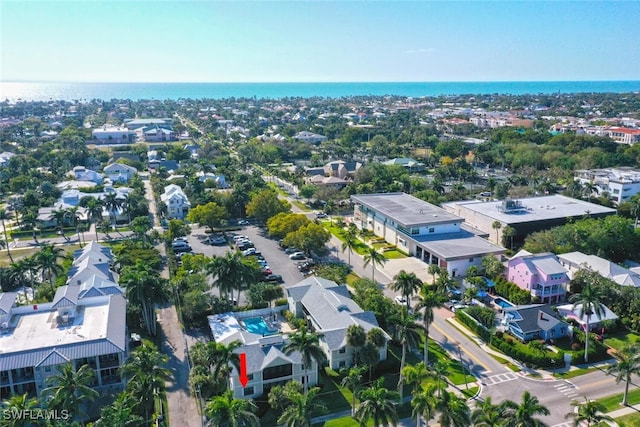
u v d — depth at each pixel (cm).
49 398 6806
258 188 19225
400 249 14450
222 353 7256
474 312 10006
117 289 9925
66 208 16712
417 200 16600
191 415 7481
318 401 7769
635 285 10669
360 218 17100
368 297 10062
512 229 13988
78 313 9169
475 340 9569
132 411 6700
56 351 7762
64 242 15112
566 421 7262
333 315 9106
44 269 11125
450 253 12438
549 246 12988
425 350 8431
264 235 15750
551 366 8681
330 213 18412
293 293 10238
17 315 9069
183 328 9950
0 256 13888
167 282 10588
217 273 10138
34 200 17950
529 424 5912
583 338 9219
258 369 7712
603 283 10581
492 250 12675
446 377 8331
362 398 6619
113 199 16525
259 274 11775
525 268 11188
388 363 8681
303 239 13325
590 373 8538
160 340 9531
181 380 8331
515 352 8900
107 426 5934
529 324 9519
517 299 10869
